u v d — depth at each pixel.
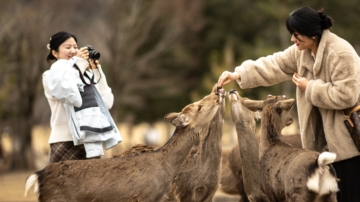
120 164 9.82
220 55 53.53
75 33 40.69
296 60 10.37
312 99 9.48
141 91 53.00
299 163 8.91
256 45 51.94
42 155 44.91
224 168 12.48
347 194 9.65
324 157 8.45
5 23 35.47
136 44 45.53
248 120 10.82
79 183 9.58
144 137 58.09
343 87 9.20
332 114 9.62
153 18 46.81
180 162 10.37
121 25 43.47
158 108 55.72
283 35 46.75
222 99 10.98
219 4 55.41
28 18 36.31
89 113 10.61
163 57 52.88
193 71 56.72
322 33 9.55
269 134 10.05
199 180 10.77
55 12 38.91
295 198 8.82
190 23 50.72
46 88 10.79
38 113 44.03
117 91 44.28
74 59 10.70
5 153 37.69
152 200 9.88
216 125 10.90
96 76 11.30
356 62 9.27
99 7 44.31
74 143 10.55
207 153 10.82
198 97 51.38
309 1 47.25
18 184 26.53
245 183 10.88
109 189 9.62
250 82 10.92
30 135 39.22
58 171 9.59
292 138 11.79
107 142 10.86
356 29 47.84
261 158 10.04
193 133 10.49
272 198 9.66
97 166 9.73
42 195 9.55
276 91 46.69
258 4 49.75
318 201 8.78
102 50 43.69
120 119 57.00
